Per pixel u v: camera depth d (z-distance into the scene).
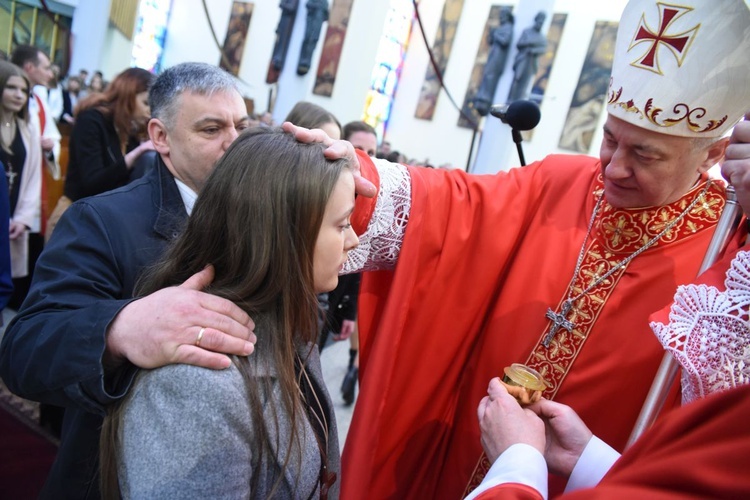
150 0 11.50
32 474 2.03
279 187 0.70
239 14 11.26
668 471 0.39
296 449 0.72
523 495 0.66
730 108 0.85
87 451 0.96
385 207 1.04
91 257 1.03
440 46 11.90
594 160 1.18
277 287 0.72
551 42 10.37
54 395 0.77
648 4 0.89
